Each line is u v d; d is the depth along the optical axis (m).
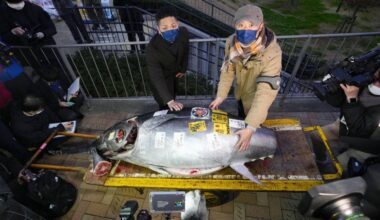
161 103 3.12
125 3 7.59
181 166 2.15
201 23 8.52
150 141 2.15
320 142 2.57
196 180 2.22
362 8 13.00
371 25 13.30
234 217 2.75
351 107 1.92
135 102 4.24
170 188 2.21
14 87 3.06
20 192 2.61
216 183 2.19
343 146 3.09
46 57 3.69
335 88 2.08
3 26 3.72
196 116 2.25
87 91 4.27
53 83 3.77
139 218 1.76
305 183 2.16
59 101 3.74
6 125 3.15
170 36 2.45
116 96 4.60
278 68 1.95
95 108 4.19
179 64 2.95
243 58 2.01
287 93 4.02
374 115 1.82
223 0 15.38
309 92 4.25
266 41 1.90
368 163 1.68
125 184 2.24
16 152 2.97
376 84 1.81
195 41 3.27
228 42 2.17
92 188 3.07
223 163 2.15
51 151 3.38
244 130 2.05
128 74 4.96
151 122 2.24
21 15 3.72
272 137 2.30
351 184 1.28
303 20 14.02
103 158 2.30
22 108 2.94
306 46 3.38
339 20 13.86
